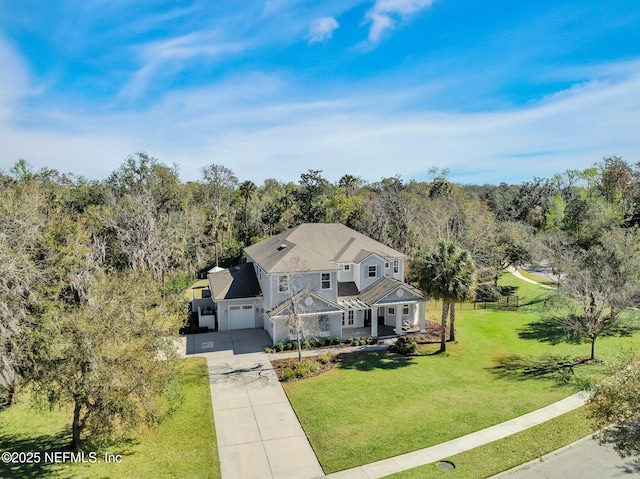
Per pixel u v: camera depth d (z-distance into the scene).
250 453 17.16
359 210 64.69
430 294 28.86
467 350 29.94
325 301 30.97
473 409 20.88
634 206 57.09
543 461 16.58
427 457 16.84
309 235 39.53
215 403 21.61
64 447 17.12
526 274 62.59
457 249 28.69
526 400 21.86
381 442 17.92
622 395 13.87
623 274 29.16
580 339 32.00
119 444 17.61
